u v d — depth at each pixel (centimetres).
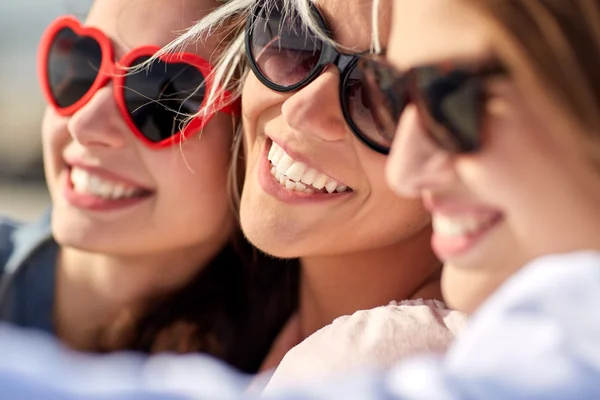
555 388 58
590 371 59
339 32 110
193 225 144
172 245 146
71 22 143
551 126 65
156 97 137
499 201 69
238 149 141
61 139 147
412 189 75
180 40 134
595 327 61
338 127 112
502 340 63
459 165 71
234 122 140
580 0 65
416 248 124
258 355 150
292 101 113
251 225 123
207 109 137
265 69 118
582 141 64
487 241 72
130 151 140
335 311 131
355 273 128
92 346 157
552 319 63
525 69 64
